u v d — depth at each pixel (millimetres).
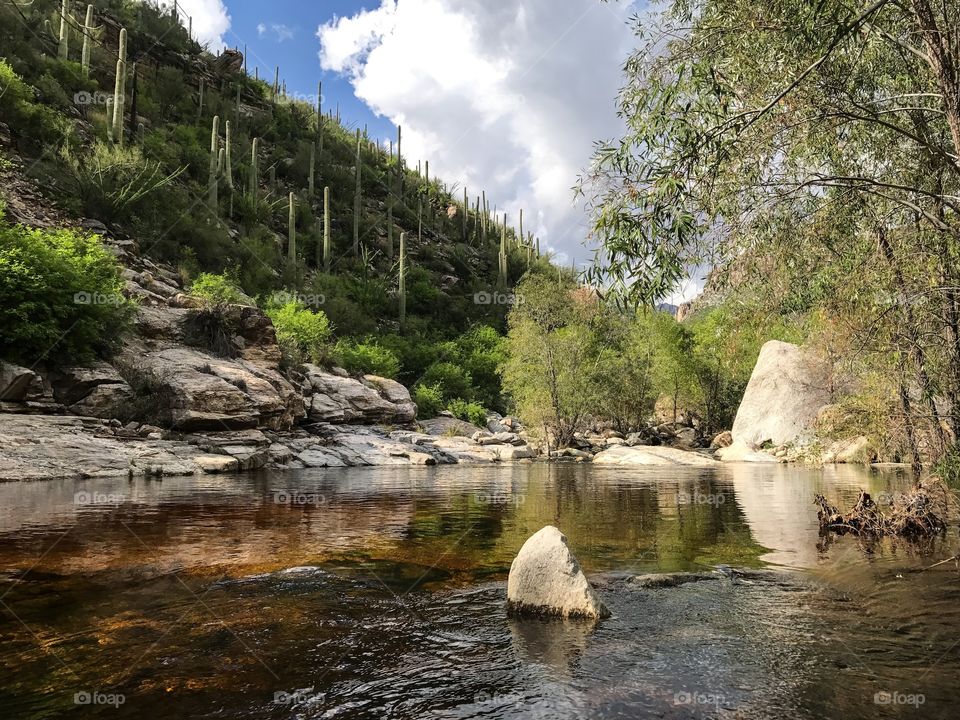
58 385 16359
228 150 43219
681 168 4984
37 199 23984
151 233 28641
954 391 7551
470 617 4750
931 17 4766
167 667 3627
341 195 63219
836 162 6559
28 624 4359
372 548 7320
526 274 36438
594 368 34562
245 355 22562
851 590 5629
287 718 2986
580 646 4105
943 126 6113
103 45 47844
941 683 3490
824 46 4871
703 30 5426
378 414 27812
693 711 3111
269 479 14844
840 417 11336
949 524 9234
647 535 8492
